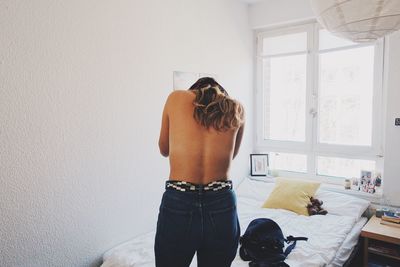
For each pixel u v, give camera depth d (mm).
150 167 2301
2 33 1436
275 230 1910
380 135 2789
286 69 3365
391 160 2568
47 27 1611
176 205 1163
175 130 1245
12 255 1515
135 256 1804
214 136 1223
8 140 1480
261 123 3578
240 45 3324
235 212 1253
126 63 2074
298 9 3098
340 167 3086
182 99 1270
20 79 1513
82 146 1824
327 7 1081
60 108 1695
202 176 1193
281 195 2777
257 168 3502
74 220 1798
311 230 2211
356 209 2545
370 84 2830
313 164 3227
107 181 1989
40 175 1616
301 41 3225
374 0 962
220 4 2994
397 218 2336
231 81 3203
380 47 2736
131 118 2133
